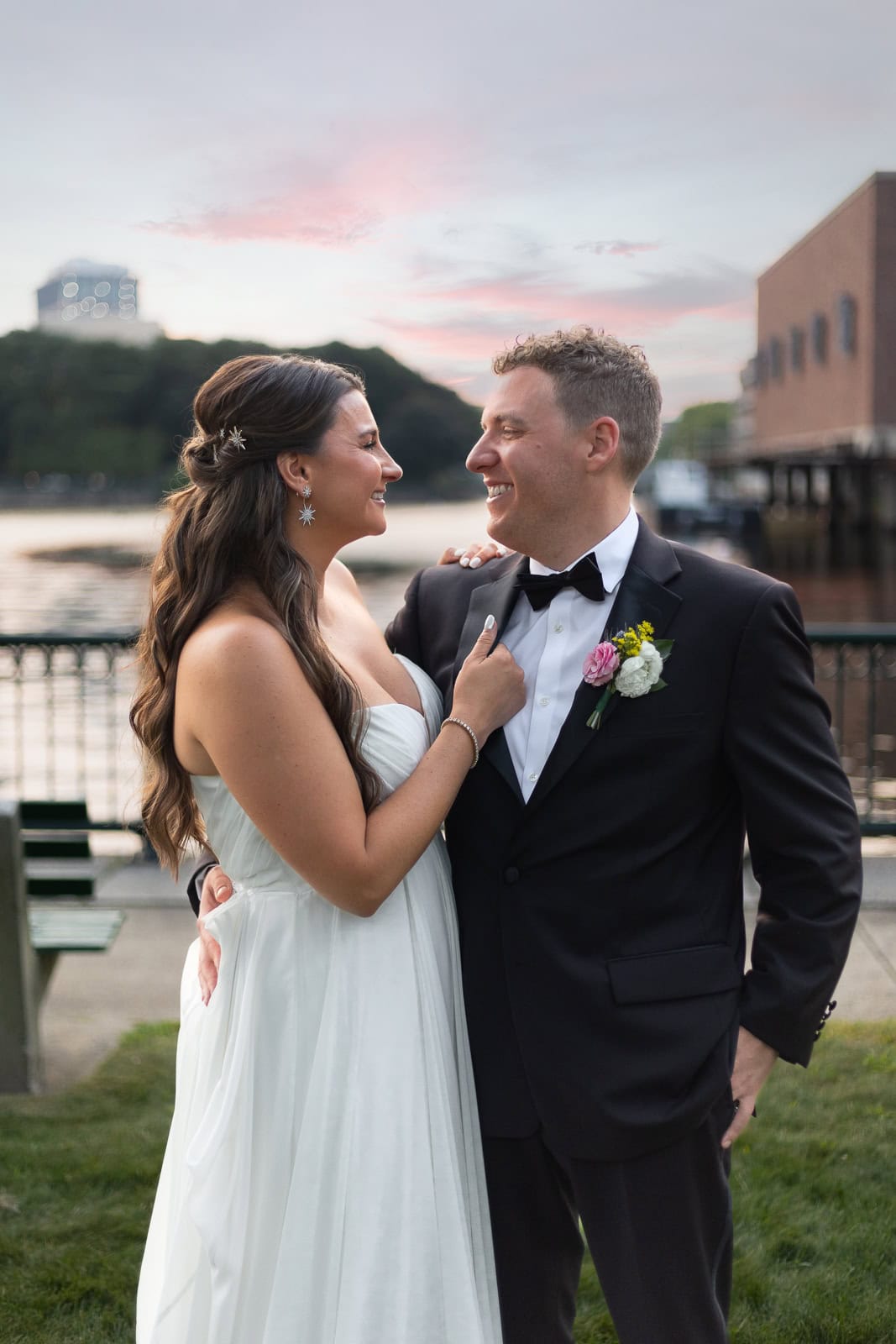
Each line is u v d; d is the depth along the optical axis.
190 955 2.23
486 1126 2.05
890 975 4.54
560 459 2.01
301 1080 1.96
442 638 2.32
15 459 91.88
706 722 1.96
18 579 30.30
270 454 2.00
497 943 2.05
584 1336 2.64
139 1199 3.12
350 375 2.11
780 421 60.03
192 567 1.99
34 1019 3.70
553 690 2.06
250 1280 1.94
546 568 2.14
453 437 89.00
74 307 91.31
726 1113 1.99
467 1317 1.92
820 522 60.97
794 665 1.96
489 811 2.05
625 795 1.96
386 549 43.53
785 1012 1.92
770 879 1.99
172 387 91.25
